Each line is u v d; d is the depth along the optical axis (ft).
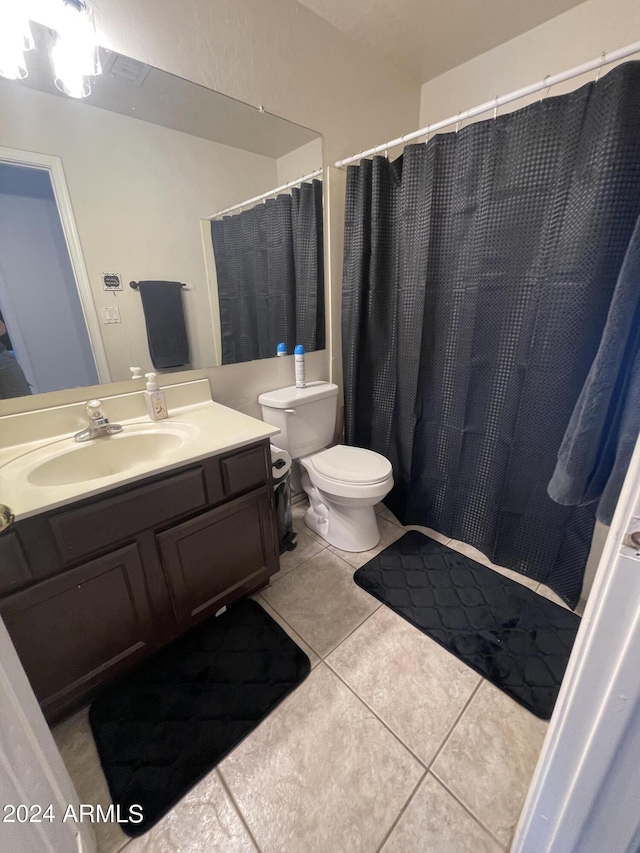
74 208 3.77
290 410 5.67
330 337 6.64
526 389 4.68
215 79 4.35
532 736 3.38
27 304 3.64
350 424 6.73
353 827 2.82
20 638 2.92
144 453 4.17
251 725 3.48
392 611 4.73
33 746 1.88
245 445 4.01
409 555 5.74
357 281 5.94
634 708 1.46
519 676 3.89
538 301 4.36
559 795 1.89
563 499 2.74
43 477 3.42
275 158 5.15
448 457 5.88
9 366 3.63
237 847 2.74
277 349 5.94
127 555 3.35
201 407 4.96
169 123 4.22
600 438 2.56
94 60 3.50
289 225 5.55
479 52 5.70
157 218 4.33
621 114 3.41
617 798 1.63
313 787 3.05
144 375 4.56
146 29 3.80
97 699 3.72
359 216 5.68
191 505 3.69
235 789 3.05
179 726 3.48
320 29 5.03
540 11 4.85
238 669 4.00
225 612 4.70
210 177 4.66
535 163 4.14
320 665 4.05
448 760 3.22
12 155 3.37
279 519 5.62
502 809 2.90
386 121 6.26
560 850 1.97
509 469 5.09
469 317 5.11
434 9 4.83
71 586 3.08
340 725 3.49
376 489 5.18
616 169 3.51
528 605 4.77
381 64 5.87
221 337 5.21
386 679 3.89
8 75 3.22
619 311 2.32
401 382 6.07
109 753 3.29
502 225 4.53
